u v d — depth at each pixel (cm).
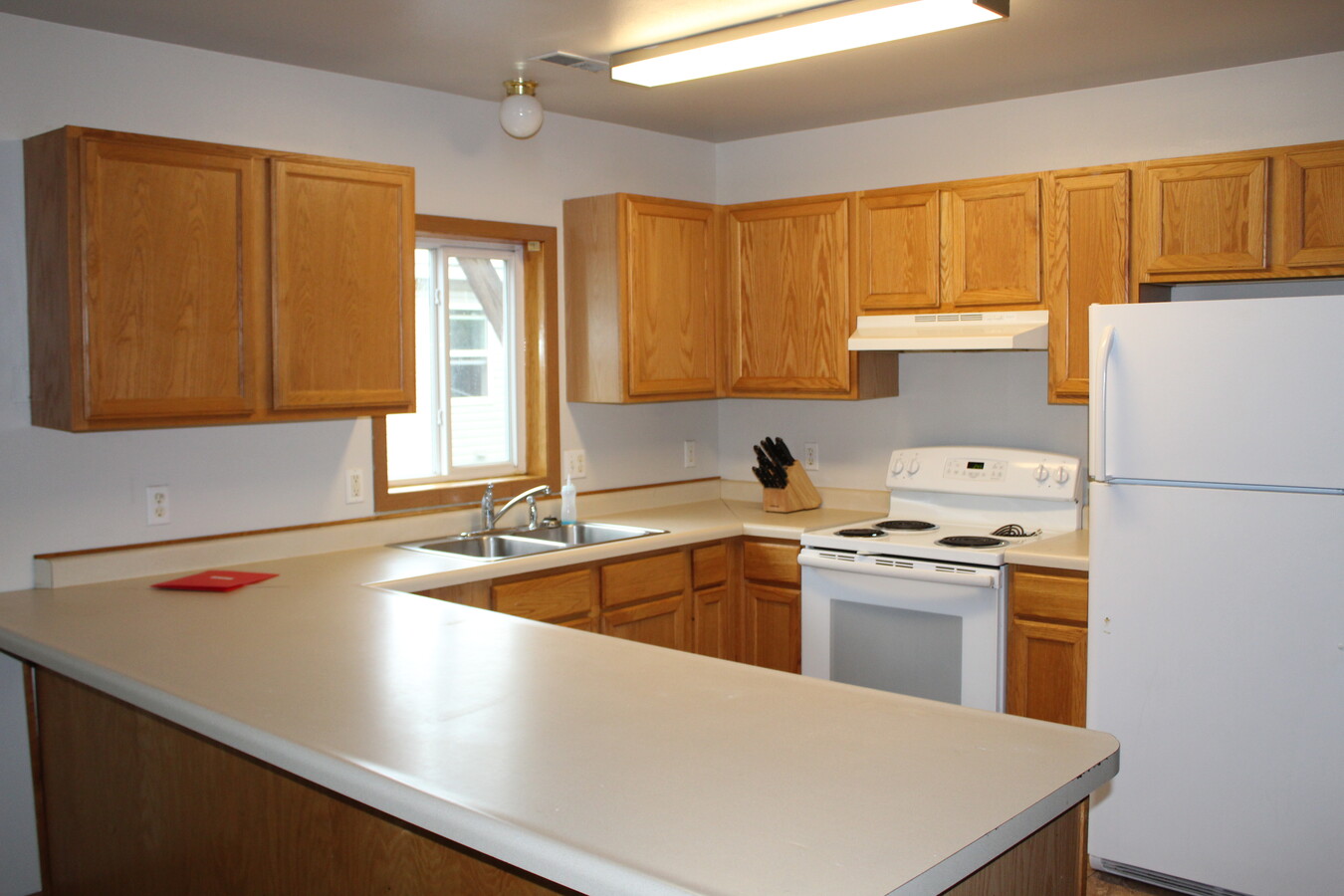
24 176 269
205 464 305
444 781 139
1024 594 321
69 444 281
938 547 335
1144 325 274
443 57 308
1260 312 258
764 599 384
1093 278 336
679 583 368
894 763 146
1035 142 372
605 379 385
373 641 217
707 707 171
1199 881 276
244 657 204
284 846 191
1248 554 263
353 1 256
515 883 151
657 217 387
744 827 125
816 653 364
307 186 288
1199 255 318
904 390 414
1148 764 282
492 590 309
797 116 400
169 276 264
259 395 282
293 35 285
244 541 311
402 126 344
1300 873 261
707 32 280
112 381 256
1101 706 288
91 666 202
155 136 259
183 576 289
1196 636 272
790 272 400
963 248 361
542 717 166
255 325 280
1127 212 328
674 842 121
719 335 416
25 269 272
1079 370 341
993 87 356
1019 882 146
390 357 308
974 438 397
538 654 205
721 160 457
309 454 328
